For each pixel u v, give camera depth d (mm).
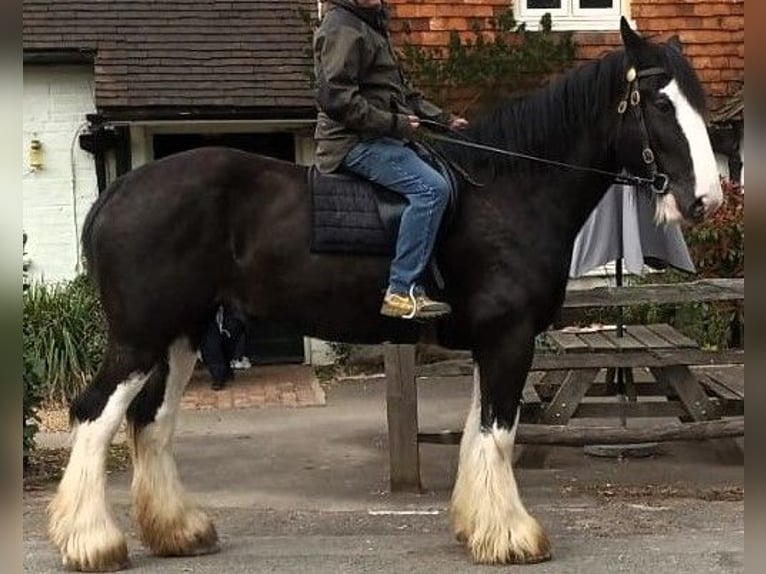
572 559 5680
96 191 12453
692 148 5391
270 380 11984
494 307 5500
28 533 6469
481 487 5559
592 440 7477
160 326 5488
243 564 5676
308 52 12641
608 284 12234
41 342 10719
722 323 11703
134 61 12266
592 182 5734
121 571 5512
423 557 5781
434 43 12242
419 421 9648
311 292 5574
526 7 12633
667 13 12797
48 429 9680
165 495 5801
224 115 11969
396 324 5680
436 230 5414
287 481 7812
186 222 5484
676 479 7641
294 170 5715
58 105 12383
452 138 5750
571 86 5684
